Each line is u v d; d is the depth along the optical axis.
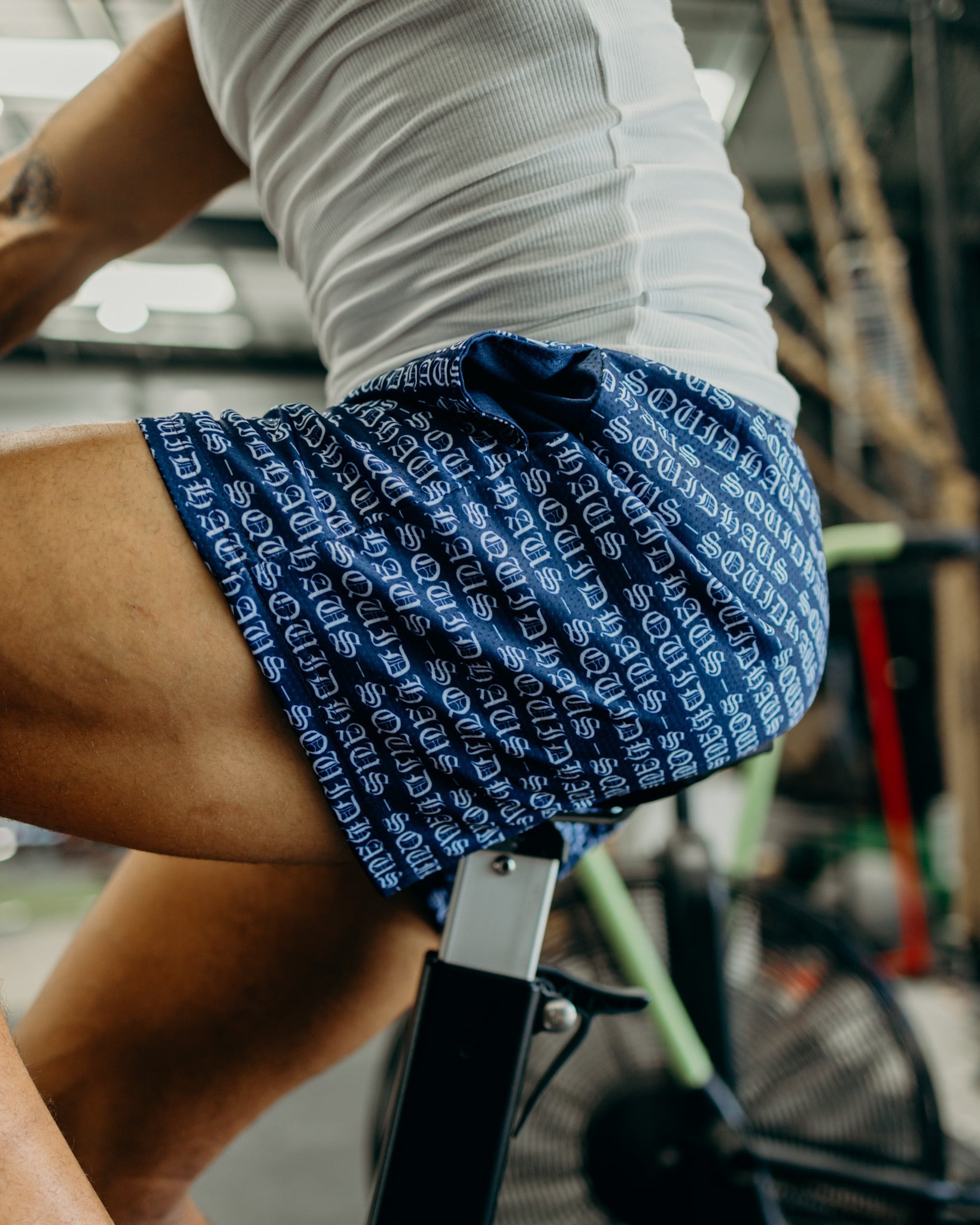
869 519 2.80
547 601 0.32
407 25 0.36
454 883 0.40
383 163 0.37
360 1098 1.81
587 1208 0.94
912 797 4.34
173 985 0.50
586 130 0.36
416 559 0.32
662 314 0.36
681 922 0.99
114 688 0.30
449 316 0.37
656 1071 0.95
